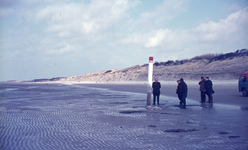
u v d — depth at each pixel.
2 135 7.57
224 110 13.57
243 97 22.25
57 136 7.45
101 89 41.88
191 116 11.45
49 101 19.44
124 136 7.47
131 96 24.69
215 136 7.46
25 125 9.25
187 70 78.25
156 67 96.31
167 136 7.46
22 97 23.86
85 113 12.55
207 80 17.83
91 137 7.34
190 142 6.78
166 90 35.16
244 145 6.49
